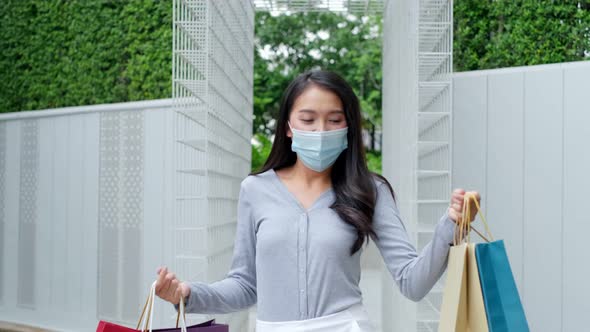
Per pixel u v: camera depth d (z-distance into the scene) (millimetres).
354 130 1953
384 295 5113
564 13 4371
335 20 13820
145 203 4910
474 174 3996
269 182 2008
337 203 1912
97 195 5207
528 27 4500
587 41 4320
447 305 1658
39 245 5578
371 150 13914
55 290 5457
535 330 3779
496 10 4633
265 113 13984
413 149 3275
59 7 6160
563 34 4391
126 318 4992
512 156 3881
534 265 3797
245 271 2014
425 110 3924
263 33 13758
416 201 3184
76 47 6090
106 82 5973
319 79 1941
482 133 3980
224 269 3732
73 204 5367
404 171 3781
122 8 5895
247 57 4637
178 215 4371
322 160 1919
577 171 3674
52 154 5516
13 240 5777
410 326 3434
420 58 3295
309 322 1840
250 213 2012
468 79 4039
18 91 6363
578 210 3664
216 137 3408
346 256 1884
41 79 6254
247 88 4656
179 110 3074
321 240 1869
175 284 1797
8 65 6391
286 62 14047
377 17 13766
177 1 3020
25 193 5699
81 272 5293
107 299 5121
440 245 1723
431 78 3559
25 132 5707
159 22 5738
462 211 1695
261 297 1908
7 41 6383
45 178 5559
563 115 3727
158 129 4859
